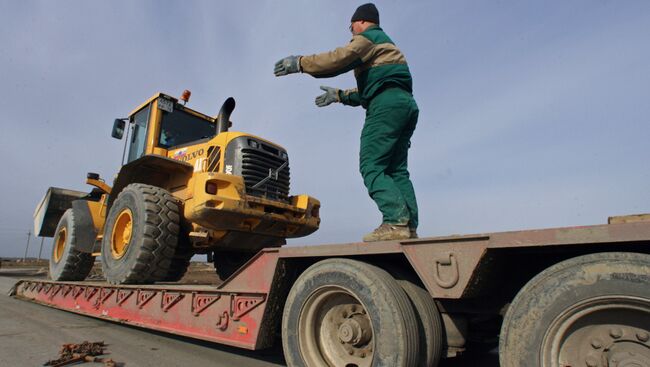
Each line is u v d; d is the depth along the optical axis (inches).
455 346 87.5
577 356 61.9
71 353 128.0
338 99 131.6
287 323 97.7
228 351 138.9
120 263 171.9
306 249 99.5
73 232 237.1
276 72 113.7
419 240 80.2
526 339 64.6
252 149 185.3
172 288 139.0
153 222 167.5
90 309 187.0
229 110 217.5
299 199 199.5
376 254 90.6
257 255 111.3
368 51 104.3
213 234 180.9
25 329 172.6
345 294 91.6
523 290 67.3
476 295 77.6
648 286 54.4
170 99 223.3
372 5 114.0
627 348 58.2
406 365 74.8
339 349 92.0
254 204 175.9
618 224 58.6
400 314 77.6
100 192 245.9
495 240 69.9
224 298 118.9
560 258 76.2
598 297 58.8
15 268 978.1
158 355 131.7
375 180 103.3
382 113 104.0
